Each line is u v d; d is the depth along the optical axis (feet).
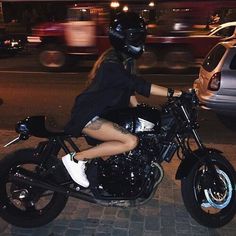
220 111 25.35
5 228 13.76
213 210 14.51
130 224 13.96
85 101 12.09
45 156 13.24
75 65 51.31
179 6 45.60
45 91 37.01
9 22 80.84
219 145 21.76
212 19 45.98
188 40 46.21
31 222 13.60
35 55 64.49
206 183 13.28
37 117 13.20
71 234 13.43
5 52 60.85
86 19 47.55
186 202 13.25
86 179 12.79
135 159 12.68
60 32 48.14
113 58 11.83
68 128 12.51
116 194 12.99
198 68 47.19
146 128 12.22
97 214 14.60
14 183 13.37
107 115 12.37
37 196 13.46
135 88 12.03
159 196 15.83
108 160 12.84
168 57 46.98
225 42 26.86
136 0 46.16
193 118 12.64
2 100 33.55
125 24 11.68
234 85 24.62
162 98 33.14
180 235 13.34
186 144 13.44
